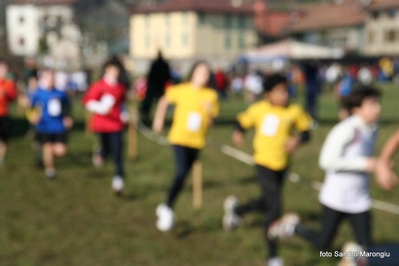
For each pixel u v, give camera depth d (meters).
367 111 7.83
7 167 17.00
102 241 10.35
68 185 14.83
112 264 9.23
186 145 11.02
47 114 15.22
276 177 9.72
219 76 53.56
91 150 20.53
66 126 15.47
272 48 74.75
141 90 43.66
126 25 130.75
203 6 125.88
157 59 29.19
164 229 11.08
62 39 96.50
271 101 9.73
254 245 10.34
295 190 15.05
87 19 93.62
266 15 137.25
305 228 8.66
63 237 10.52
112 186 14.83
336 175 8.05
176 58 128.38
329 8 123.19
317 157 20.61
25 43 128.38
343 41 114.00
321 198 8.25
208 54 128.38
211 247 10.25
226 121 32.81
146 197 13.75
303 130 9.76
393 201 14.34
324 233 8.23
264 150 9.68
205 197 13.87
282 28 129.50
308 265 9.58
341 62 70.50
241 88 64.62
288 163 9.84
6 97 17.17
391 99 54.53
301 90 69.19
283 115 9.66
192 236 10.84
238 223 11.13
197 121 11.01
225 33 130.25
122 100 13.77
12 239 10.32
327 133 27.28
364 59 74.00
